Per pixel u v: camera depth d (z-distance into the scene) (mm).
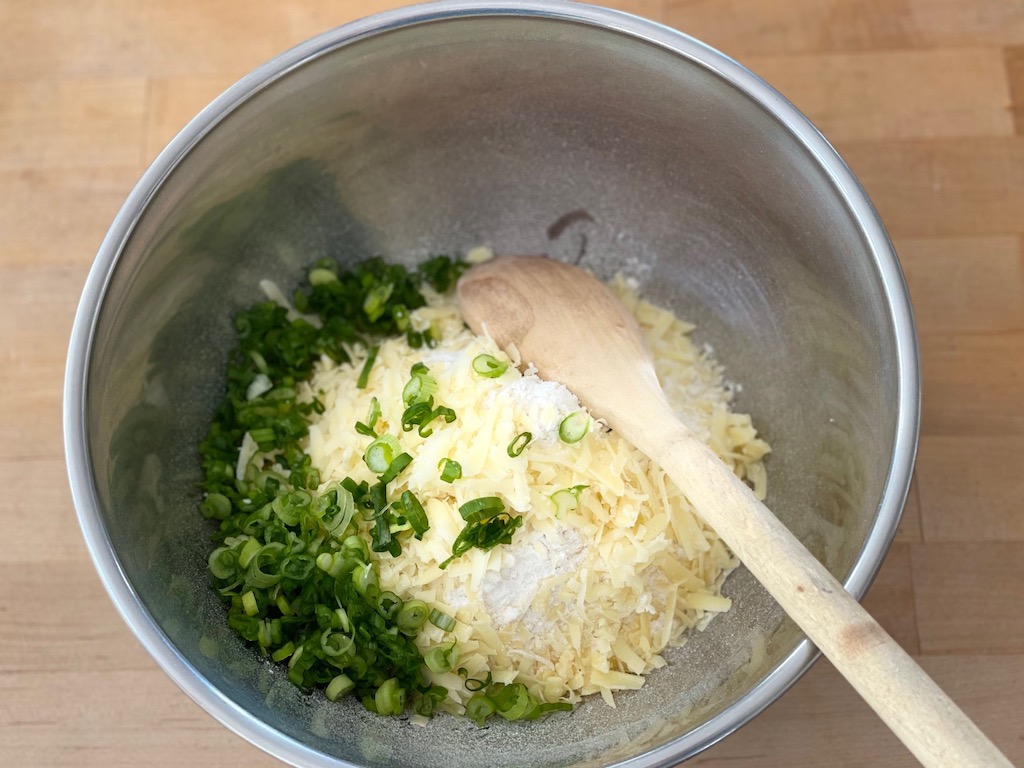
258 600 283
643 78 296
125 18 381
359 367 325
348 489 288
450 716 286
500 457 279
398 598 277
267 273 335
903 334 259
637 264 349
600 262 353
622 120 316
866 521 258
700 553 296
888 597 327
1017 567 328
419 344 325
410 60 298
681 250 340
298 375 328
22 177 368
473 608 275
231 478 311
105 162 370
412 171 338
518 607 275
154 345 301
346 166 328
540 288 317
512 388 291
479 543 275
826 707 318
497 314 315
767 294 321
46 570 334
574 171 338
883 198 361
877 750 314
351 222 343
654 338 334
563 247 355
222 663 267
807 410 309
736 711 239
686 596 295
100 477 266
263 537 294
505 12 285
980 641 322
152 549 281
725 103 287
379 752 264
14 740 319
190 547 298
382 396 304
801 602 234
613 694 290
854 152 365
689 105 297
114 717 321
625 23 281
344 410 308
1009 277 353
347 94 302
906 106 368
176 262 299
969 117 366
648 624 288
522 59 302
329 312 339
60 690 323
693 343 341
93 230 364
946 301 352
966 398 344
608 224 347
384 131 322
